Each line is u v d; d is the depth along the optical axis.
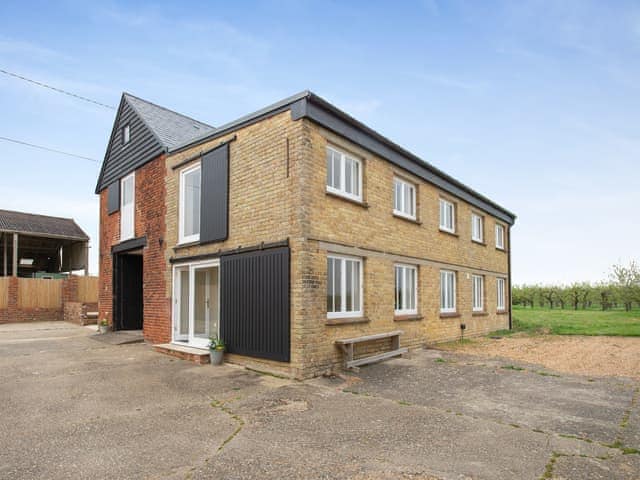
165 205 11.28
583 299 31.34
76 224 30.06
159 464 4.01
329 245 8.17
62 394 6.52
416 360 9.47
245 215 8.70
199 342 9.88
